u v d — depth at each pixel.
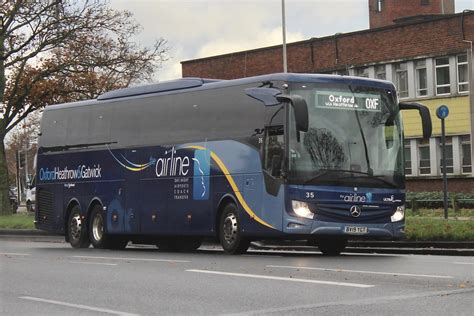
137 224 23.27
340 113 19.05
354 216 18.67
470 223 23.97
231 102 20.31
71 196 26.05
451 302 10.31
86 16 40.28
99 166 24.97
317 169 18.50
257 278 13.44
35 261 18.20
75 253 21.78
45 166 27.34
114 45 41.72
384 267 15.32
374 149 19.16
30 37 40.28
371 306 10.08
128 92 24.23
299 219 18.28
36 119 56.19
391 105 19.66
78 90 43.03
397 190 19.25
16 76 43.06
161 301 11.03
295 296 11.16
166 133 22.42
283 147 18.52
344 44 51.50
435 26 47.00
